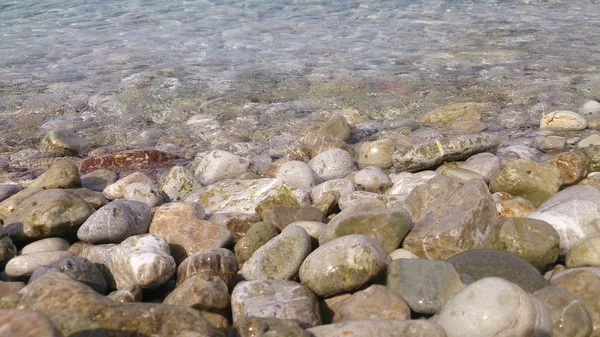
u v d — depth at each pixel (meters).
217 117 1.27
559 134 1.15
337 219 0.74
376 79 1.46
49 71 1.55
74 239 0.80
